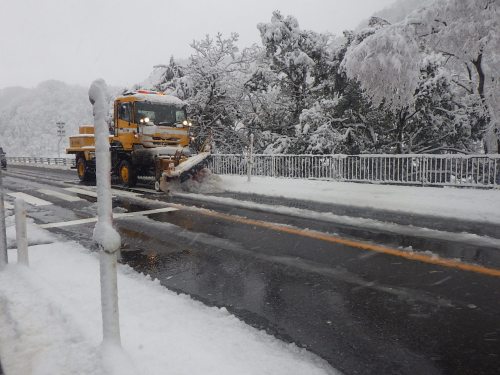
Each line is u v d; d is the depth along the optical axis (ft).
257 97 69.15
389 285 13.15
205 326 10.28
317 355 8.87
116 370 7.45
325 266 15.28
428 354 8.87
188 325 10.34
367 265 15.33
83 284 13.33
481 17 42.04
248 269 15.10
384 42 44.11
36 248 18.52
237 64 72.43
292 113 67.05
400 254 16.76
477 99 52.29
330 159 45.39
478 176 34.78
